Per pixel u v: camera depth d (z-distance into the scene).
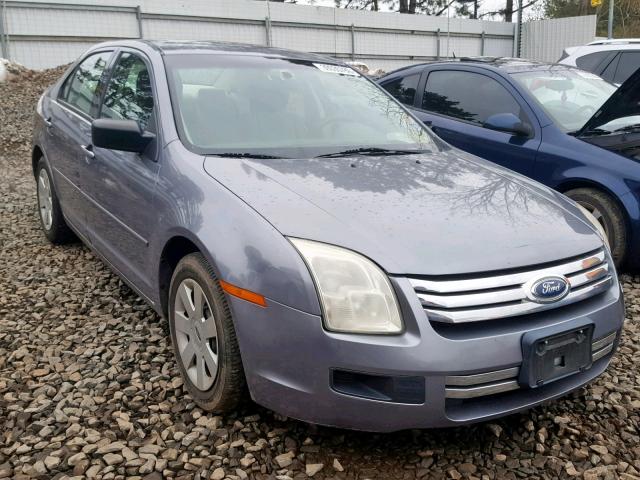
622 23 32.03
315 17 20.52
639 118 4.82
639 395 3.05
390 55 22.77
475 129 5.59
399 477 2.42
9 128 10.34
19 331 3.58
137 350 3.34
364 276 2.27
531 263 2.43
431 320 2.26
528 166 5.11
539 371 2.36
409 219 2.54
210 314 2.66
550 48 24.50
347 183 2.84
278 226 2.43
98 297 4.08
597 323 2.58
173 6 17.72
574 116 5.37
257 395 2.46
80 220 4.26
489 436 2.69
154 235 3.02
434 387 2.22
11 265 4.67
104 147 3.13
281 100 3.62
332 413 2.31
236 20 18.92
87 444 2.52
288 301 2.29
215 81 3.56
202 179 2.81
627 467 2.52
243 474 2.37
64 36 16.12
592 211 4.73
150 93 3.46
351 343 2.22
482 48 25.05
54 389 2.93
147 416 2.74
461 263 2.33
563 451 2.62
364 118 3.79
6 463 2.40
